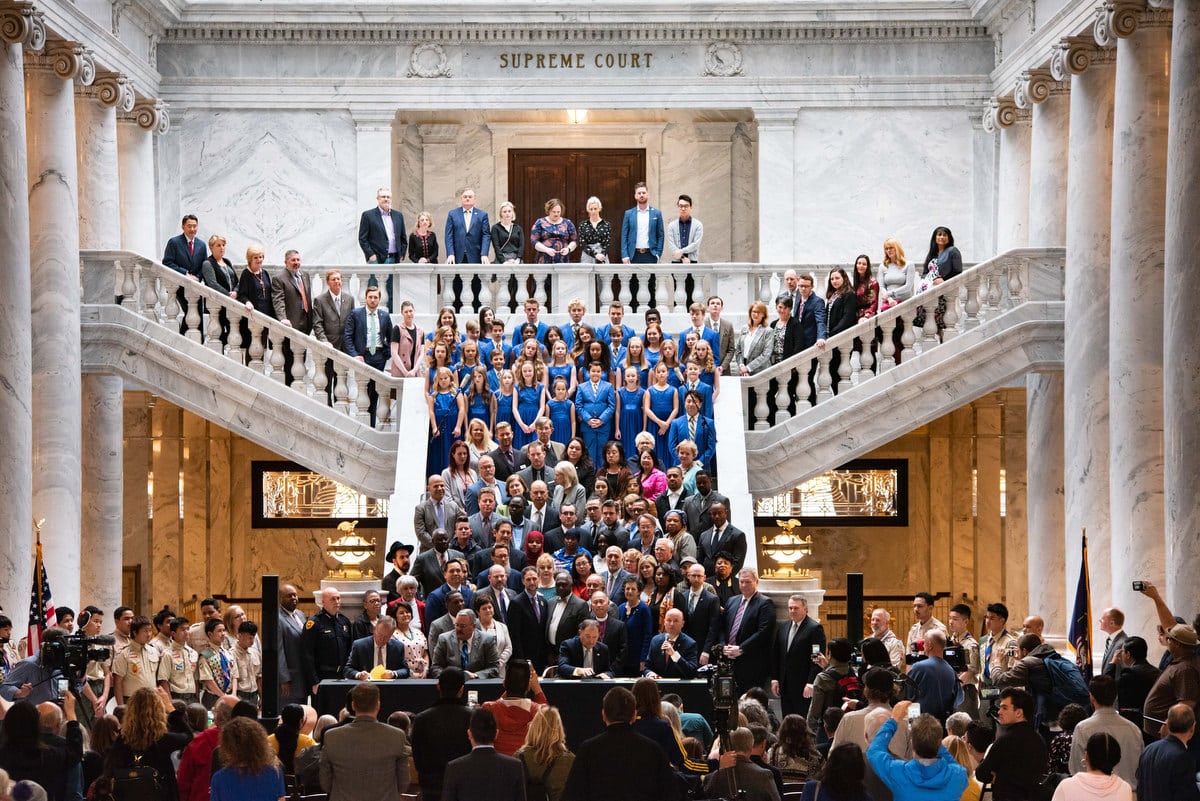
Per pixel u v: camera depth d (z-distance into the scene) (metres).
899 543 24.55
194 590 24.11
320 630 14.42
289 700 14.32
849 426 18.45
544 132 25.41
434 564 15.38
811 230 23.66
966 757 9.59
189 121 23.45
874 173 23.64
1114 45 17.77
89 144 20.22
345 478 18.44
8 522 15.73
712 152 25.41
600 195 25.56
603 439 17.59
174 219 23.45
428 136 25.33
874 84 23.52
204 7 22.95
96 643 11.21
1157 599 12.10
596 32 23.38
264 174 23.50
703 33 23.42
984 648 13.79
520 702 10.40
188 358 18.47
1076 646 13.92
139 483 23.34
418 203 25.39
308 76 23.48
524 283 20.97
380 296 20.05
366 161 23.61
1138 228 16.17
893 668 11.11
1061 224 20.34
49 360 17.52
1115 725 9.78
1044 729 11.70
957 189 23.64
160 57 23.31
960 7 23.06
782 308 19.00
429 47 23.50
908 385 18.41
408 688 12.71
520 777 8.79
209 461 24.38
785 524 17.20
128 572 23.28
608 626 14.05
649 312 18.44
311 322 19.50
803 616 13.97
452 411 17.70
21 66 16.12
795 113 23.56
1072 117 18.42
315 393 18.64
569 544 15.62
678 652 13.95
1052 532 19.92
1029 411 20.17
